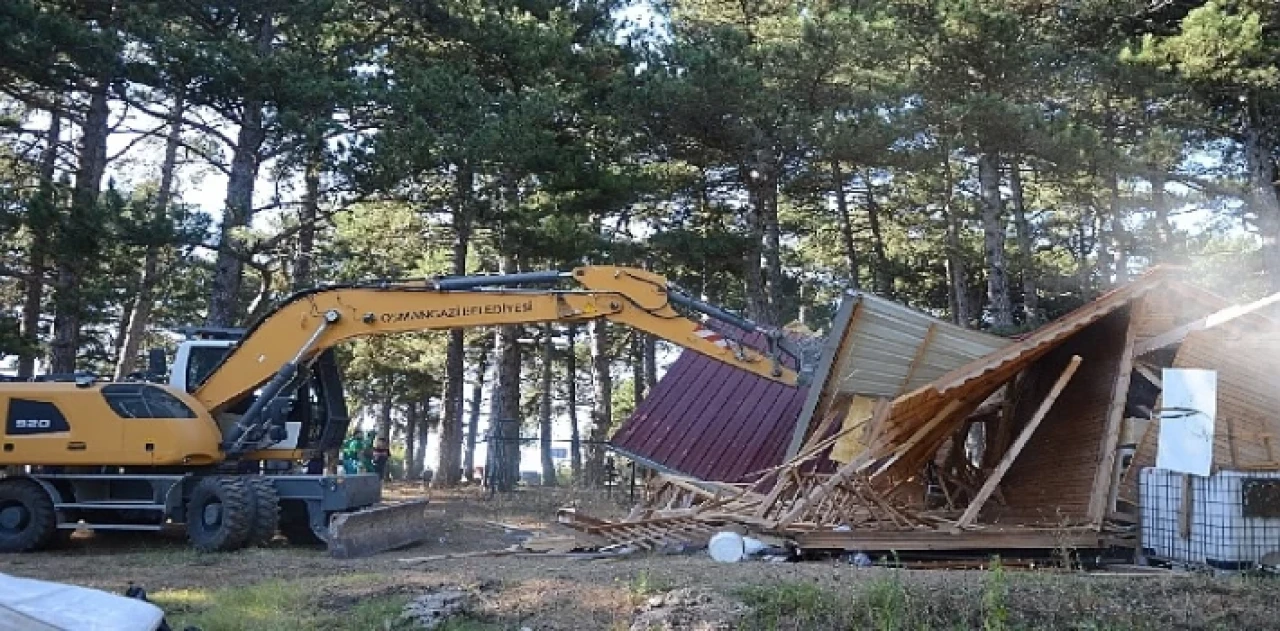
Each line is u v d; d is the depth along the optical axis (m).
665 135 24.83
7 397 14.67
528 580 9.66
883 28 22.27
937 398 11.80
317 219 25.11
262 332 15.25
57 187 20.84
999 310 25.05
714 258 25.14
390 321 14.98
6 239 23.97
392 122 22.84
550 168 23.23
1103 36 25.45
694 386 18.56
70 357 23.78
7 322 21.38
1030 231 36.22
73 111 25.83
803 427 12.80
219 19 23.53
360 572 11.35
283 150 22.39
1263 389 11.34
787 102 23.09
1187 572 10.21
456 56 26.20
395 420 64.56
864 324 12.53
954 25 22.44
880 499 11.73
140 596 5.45
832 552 11.12
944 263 38.84
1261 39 22.00
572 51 25.27
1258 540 10.14
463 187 24.36
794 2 25.88
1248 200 26.06
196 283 33.56
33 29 19.61
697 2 29.12
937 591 8.45
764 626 7.78
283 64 21.31
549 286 18.78
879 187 33.50
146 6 21.47
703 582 9.13
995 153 23.00
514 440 26.25
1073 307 35.53
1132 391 13.09
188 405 14.81
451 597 8.91
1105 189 28.53
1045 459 13.28
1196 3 24.67
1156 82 23.00
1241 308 11.55
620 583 9.28
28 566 12.63
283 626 8.31
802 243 40.66
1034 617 7.93
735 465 17.02
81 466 14.68
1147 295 12.52
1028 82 23.72
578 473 39.12
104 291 23.30
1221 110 25.78
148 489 14.76
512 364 27.53
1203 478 10.50
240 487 14.20
